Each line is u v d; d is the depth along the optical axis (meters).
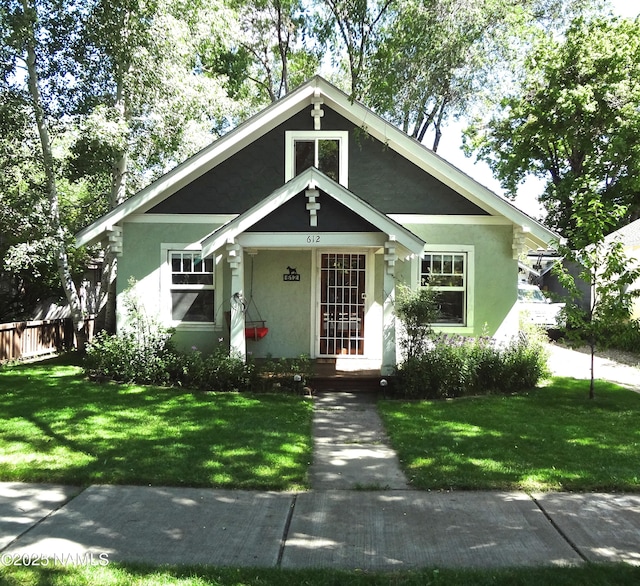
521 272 30.67
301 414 8.64
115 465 6.04
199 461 6.21
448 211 12.29
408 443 7.09
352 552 4.21
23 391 10.05
